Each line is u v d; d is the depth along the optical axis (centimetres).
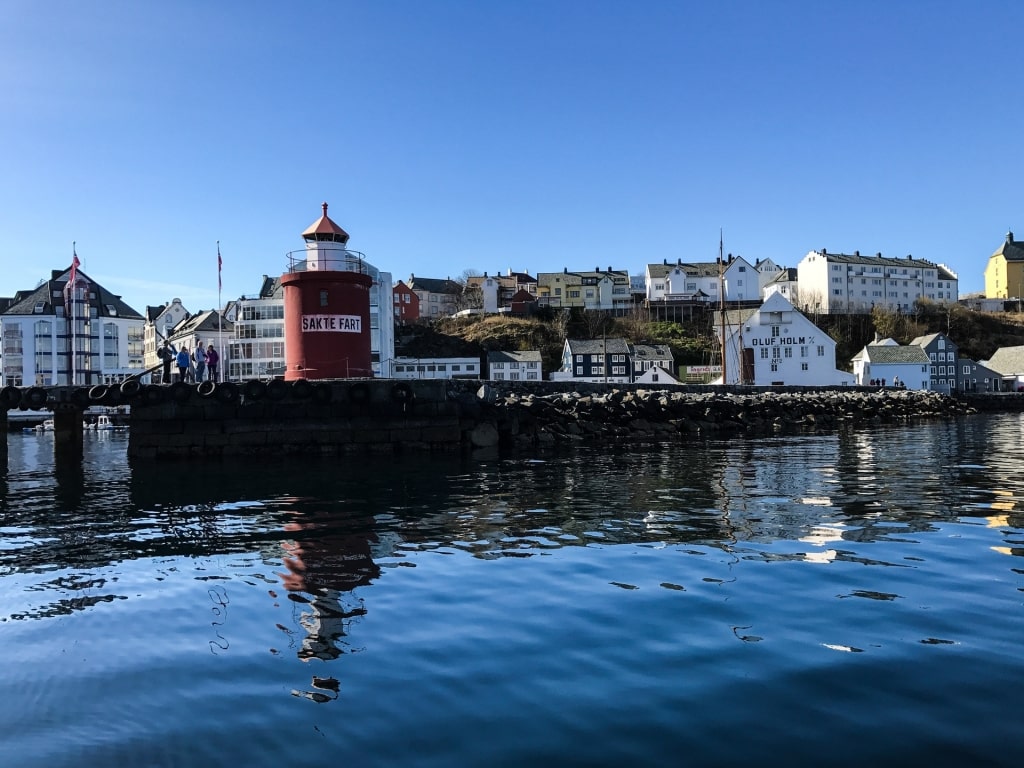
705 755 438
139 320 10675
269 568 945
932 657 581
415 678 564
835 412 4797
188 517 1379
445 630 677
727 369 8244
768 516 1236
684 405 3731
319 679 569
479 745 456
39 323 9494
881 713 486
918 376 8850
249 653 633
